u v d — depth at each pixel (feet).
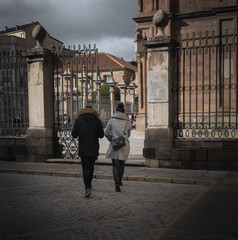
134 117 117.29
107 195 21.15
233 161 27.78
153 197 20.44
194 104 55.83
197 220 15.43
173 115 31.32
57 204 19.15
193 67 56.59
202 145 28.99
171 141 29.84
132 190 22.53
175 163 29.63
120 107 23.38
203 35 57.26
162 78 30.14
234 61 54.24
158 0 63.16
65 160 34.45
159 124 30.25
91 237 13.56
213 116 53.21
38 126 35.47
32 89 35.55
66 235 13.87
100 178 27.17
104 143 62.59
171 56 30.76
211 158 28.43
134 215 16.69
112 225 15.14
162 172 27.96
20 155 36.19
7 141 37.09
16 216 16.88
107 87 168.25
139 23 65.21
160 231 14.01
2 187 24.41
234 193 20.56
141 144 56.54
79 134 21.22
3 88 38.09
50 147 35.81
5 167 32.58
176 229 14.21
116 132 22.48
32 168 31.63
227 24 55.47
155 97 30.40
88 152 20.70
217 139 28.55
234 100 53.67
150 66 30.53
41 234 14.06
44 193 22.13
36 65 35.19
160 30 30.55
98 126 21.67
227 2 55.47
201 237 13.17
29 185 25.02
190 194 21.09
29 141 35.70
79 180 26.81
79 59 34.58
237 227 14.33
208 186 22.91
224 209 17.15
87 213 17.19
